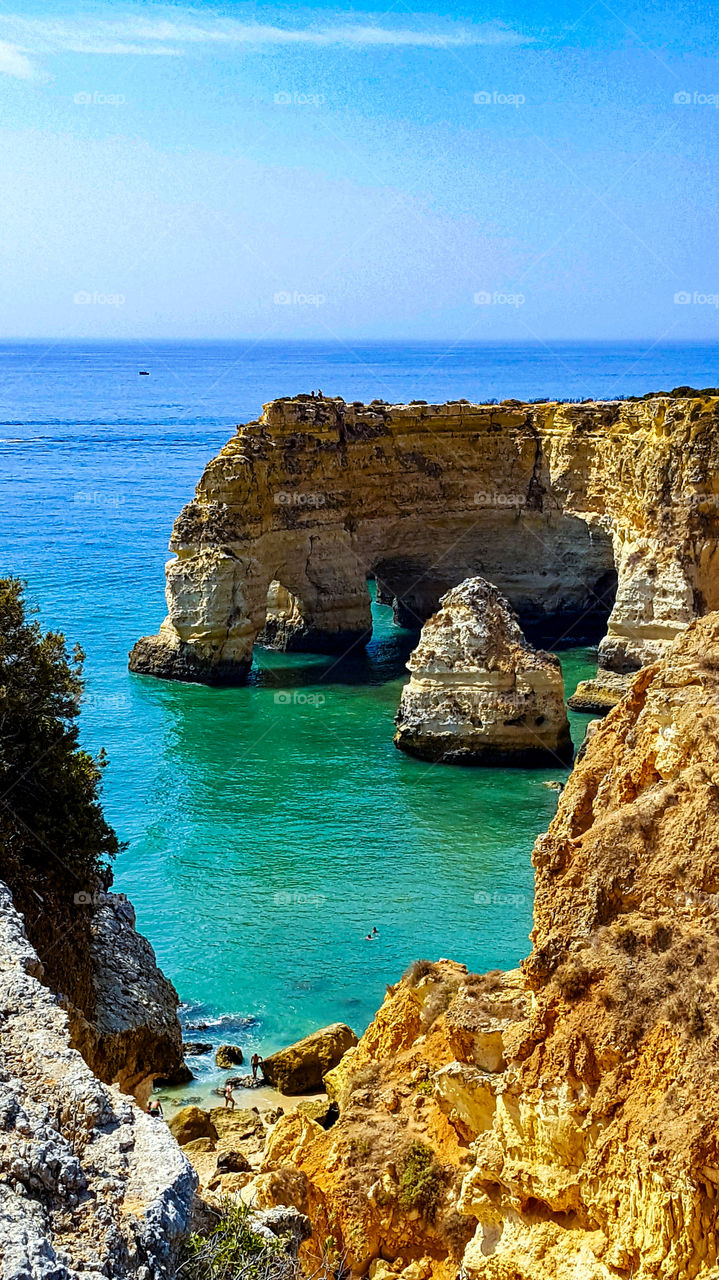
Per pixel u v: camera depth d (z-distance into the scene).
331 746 76.81
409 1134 27.59
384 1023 31.48
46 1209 14.91
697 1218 17.89
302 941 49.91
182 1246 15.53
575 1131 20.25
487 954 48.41
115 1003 33.19
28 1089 17.09
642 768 24.02
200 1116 36.34
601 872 22.27
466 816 64.75
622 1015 20.23
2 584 37.28
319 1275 22.59
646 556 85.75
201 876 56.47
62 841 34.12
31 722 34.88
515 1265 20.62
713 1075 18.62
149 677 92.56
